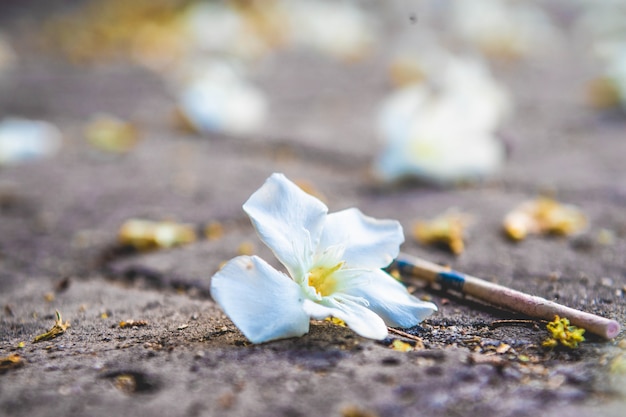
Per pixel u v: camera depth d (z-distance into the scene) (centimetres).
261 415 30
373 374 32
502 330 34
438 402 31
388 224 35
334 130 67
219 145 63
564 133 65
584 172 52
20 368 33
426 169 50
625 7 137
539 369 32
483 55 107
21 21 134
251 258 33
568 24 137
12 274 41
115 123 71
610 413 30
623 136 64
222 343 33
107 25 128
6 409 31
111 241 44
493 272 39
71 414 31
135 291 39
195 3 138
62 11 143
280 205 34
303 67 102
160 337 34
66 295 39
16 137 63
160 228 44
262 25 127
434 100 59
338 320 34
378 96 82
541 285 38
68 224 46
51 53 110
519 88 86
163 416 31
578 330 33
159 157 60
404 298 34
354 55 110
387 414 30
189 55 108
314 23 124
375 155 59
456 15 135
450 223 43
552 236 43
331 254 34
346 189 50
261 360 32
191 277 40
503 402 31
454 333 34
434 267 37
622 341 33
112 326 36
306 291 33
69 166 58
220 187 51
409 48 114
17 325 36
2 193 51
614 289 37
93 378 32
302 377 32
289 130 67
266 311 33
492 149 52
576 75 93
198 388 31
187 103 70
